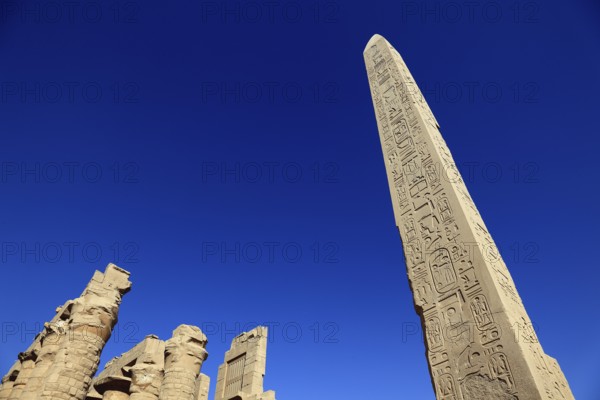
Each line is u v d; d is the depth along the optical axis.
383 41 13.02
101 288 14.40
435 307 7.30
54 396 11.55
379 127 11.13
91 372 12.87
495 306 6.38
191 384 14.25
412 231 8.57
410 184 9.25
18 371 16.39
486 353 6.16
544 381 5.71
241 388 19.84
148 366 15.33
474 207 8.42
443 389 6.50
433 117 10.75
